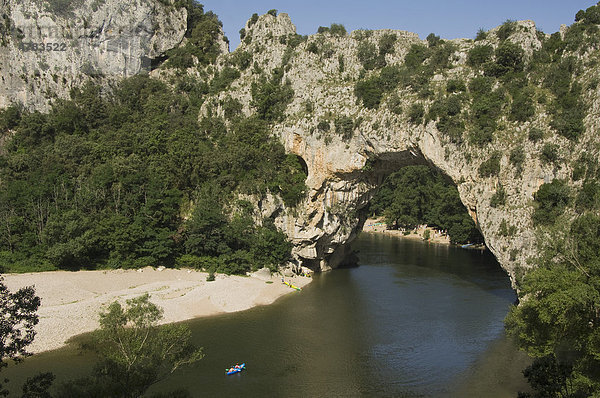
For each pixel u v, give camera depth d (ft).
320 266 300.40
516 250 199.82
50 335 165.17
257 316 202.80
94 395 91.15
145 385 103.45
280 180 277.64
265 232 270.05
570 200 191.83
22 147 301.02
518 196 207.72
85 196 255.91
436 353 164.04
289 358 158.61
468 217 397.19
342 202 283.18
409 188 487.61
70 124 312.91
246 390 135.44
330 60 301.02
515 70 234.58
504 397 132.98
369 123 254.88
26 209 245.24
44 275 220.23
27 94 330.95
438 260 336.70
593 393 95.96
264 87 310.45
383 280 273.75
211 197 274.77
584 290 98.63
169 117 320.50
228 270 256.11
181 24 403.95
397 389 138.00
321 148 272.10
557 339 112.88
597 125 195.93
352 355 161.99
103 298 200.85
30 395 80.84
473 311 210.59
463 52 253.85
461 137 224.33
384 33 296.51
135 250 250.16
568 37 235.61
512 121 219.20
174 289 221.05
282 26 347.77
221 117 325.21
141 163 278.46
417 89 249.55
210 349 164.86
